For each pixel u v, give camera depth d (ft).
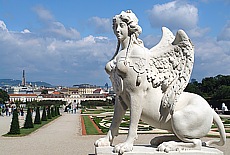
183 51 19.75
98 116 137.39
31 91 650.02
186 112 19.19
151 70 19.54
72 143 48.96
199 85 278.46
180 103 19.89
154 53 19.90
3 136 61.26
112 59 20.61
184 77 19.66
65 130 73.61
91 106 318.45
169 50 19.90
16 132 64.75
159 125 20.10
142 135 60.90
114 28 20.22
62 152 39.37
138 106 19.29
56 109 151.12
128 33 19.77
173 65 19.84
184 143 19.30
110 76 20.52
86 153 38.32
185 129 19.15
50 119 120.57
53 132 68.95
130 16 19.63
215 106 208.44
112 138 20.51
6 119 124.26
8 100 404.77
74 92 554.87
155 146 20.57
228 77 264.11
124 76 19.39
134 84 19.13
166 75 19.75
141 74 19.12
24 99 481.46
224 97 214.69
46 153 38.73
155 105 19.67
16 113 65.92
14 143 49.88
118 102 20.42
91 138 56.44
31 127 79.82
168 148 18.80
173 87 19.62
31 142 51.01
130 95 19.38
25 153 38.96
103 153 18.85
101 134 63.52
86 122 99.86
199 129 19.29
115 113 20.61
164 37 20.61
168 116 19.74
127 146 18.78
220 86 242.78
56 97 478.18
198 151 18.94
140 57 19.27
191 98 19.98
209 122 19.48
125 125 84.07
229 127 79.77
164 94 19.77
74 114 166.30
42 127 83.35
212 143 21.16
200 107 19.38
